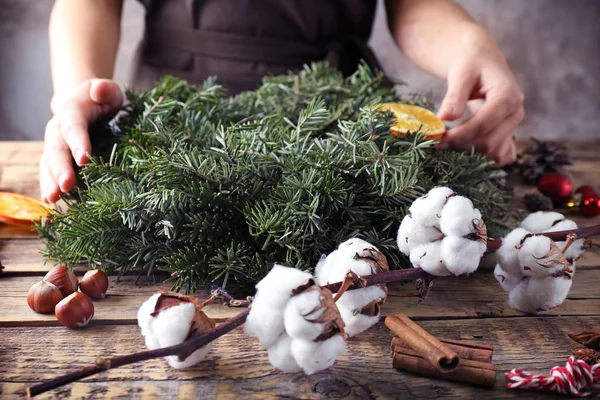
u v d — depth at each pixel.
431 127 0.68
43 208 0.69
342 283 0.48
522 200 0.80
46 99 1.60
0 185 0.79
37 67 1.58
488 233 0.63
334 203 0.56
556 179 0.78
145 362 0.50
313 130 0.66
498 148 0.77
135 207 0.57
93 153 0.69
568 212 0.78
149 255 0.58
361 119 0.61
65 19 0.85
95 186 0.60
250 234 0.58
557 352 0.53
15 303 0.57
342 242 0.56
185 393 0.47
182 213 0.58
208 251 0.57
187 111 0.68
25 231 0.70
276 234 0.57
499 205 0.66
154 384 0.48
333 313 0.45
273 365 0.47
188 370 0.49
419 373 0.50
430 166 0.64
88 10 0.87
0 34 1.55
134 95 0.73
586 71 1.83
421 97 0.80
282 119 0.68
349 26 0.99
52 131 0.67
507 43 1.83
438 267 0.51
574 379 0.48
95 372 0.43
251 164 0.58
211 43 0.96
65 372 0.49
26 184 0.80
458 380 0.49
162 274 0.62
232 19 0.95
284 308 0.45
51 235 0.64
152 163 0.58
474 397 0.48
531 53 1.83
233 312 0.56
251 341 0.52
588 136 1.84
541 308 0.55
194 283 0.57
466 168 0.67
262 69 0.97
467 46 0.82
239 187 0.58
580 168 0.90
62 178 0.62
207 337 0.46
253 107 0.73
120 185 0.60
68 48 0.82
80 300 0.54
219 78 0.97
